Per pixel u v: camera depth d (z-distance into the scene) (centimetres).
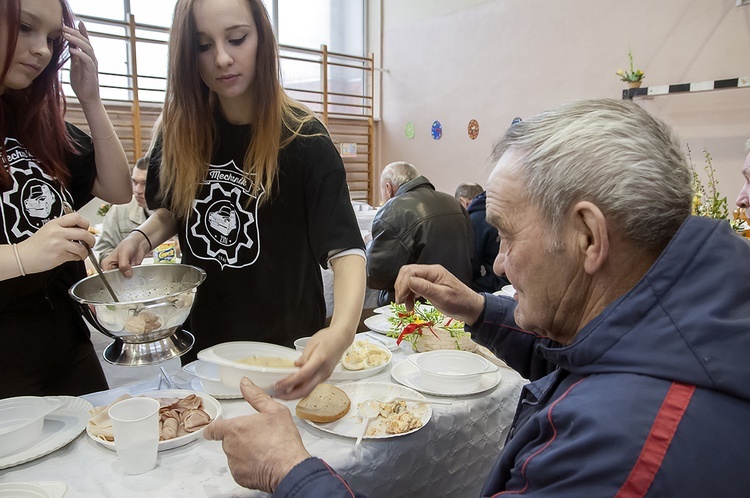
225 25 102
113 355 96
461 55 584
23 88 107
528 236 62
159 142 125
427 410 103
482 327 106
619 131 57
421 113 643
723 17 379
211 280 125
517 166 62
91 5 489
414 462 99
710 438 49
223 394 102
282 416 71
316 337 88
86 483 78
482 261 261
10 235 107
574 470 52
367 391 111
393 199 234
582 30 470
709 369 50
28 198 109
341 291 104
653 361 53
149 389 111
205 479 78
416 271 108
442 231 225
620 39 443
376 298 314
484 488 69
